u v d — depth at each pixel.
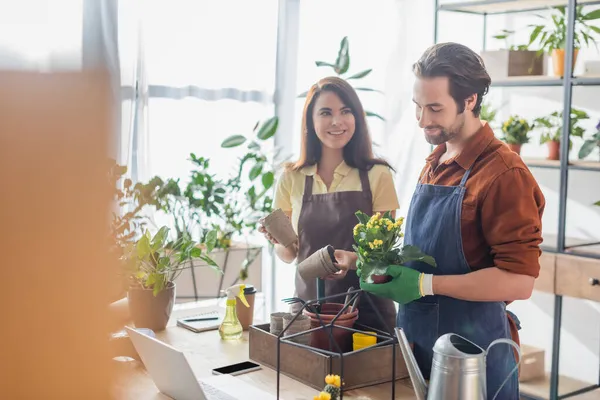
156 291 2.22
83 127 0.18
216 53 4.20
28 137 0.17
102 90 0.18
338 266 1.86
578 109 4.03
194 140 4.16
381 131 4.85
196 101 4.16
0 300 0.17
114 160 0.21
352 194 2.63
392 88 4.86
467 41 4.66
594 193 3.98
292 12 4.50
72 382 0.18
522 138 3.95
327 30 4.68
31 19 0.18
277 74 4.50
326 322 1.78
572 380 4.03
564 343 4.15
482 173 1.83
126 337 1.84
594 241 3.97
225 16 4.22
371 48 4.80
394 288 1.78
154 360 1.54
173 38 4.04
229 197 4.21
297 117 4.64
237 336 2.16
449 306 1.85
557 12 4.12
